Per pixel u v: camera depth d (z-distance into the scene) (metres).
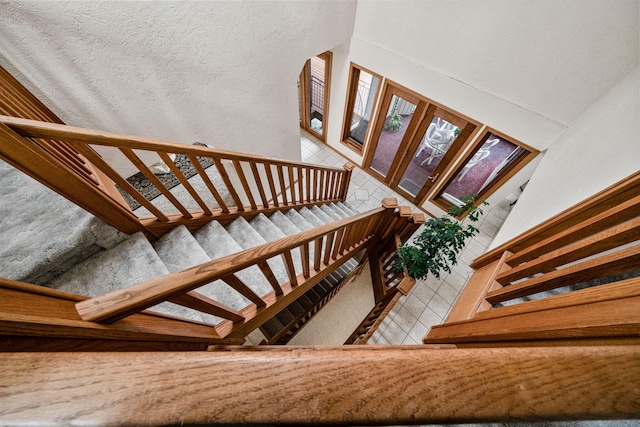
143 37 1.46
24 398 0.24
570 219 1.30
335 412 0.26
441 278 3.50
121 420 0.24
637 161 1.10
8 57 1.10
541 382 0.29
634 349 0.32
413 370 0.30
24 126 0.88
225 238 1.84
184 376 0.26
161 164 2.94
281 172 2.14
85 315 0.56
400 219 2.73
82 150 1.06
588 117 2.01
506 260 1.55
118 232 1.41
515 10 2.03
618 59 1.81
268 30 2.12
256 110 2.58
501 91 2.49
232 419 0.25
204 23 1.68
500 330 0.91
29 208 1.31
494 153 5.12
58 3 1.12
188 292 0.78
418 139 3.62
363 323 2.72
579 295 0.67
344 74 3.69
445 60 2.64
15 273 1.13
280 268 1.89
